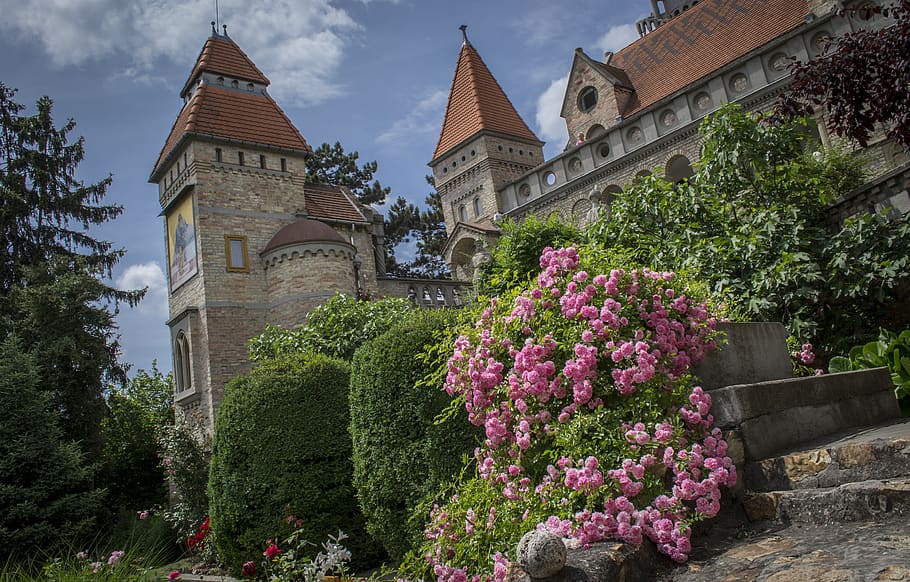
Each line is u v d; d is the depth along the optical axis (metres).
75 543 15.29
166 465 17.42
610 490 3.88
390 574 7.46
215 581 10.14
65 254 29.28
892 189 9.53
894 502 3.44
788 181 10.28
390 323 16.36
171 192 27.92
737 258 9.04
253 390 10.29
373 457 7.62
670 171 25.84
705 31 29.92
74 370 23.56
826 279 8.87
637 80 32.06
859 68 8.07
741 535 3.90
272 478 9.74
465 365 5.16
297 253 24.91
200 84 28.19
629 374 4.27
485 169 36.22
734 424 4.46
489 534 4.51
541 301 4.96
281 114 29.31
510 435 4.78
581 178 28.78
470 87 38.56
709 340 5.01
